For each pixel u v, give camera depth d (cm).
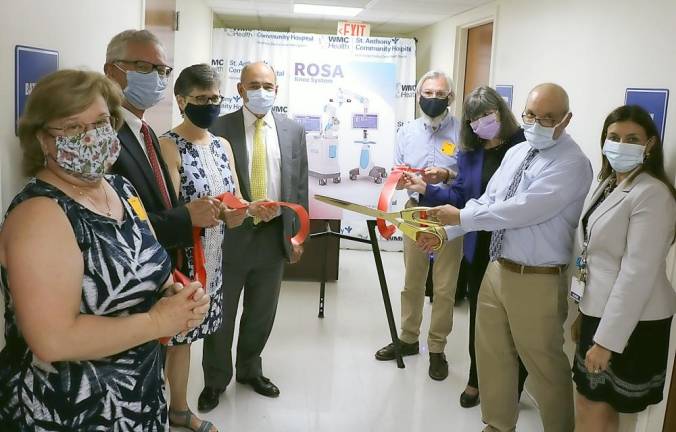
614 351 201
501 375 261
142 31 198
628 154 202
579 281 222
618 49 276
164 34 364
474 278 295
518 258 239
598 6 295
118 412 129
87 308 123
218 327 253
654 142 203
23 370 124
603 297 210
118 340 122
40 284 114
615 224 206
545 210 229
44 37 176
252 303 296
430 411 299
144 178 193
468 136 295
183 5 441
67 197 124
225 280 278
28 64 165
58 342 115
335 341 385
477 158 296
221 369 289
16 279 115
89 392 124
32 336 114
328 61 609
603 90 288
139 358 133
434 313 342
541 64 365
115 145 132
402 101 632
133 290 129
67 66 195
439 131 366
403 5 523
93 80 127
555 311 238
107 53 199
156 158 204
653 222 197
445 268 337
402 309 367
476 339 268
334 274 517
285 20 680
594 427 223
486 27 518
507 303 246
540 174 233
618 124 205
